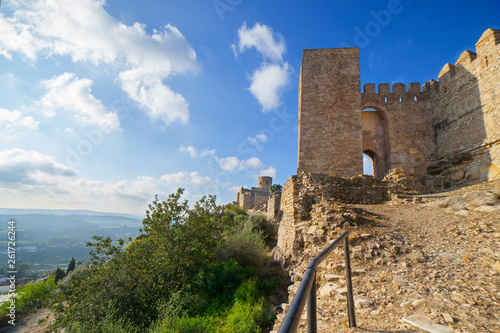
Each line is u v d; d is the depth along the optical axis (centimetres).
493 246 495
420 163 2050
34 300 1800
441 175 1850
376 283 451
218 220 1196
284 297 762
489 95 1513
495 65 1476
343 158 2102
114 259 923
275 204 2344
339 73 2255
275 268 1088
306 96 2250
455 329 283
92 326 701
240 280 913
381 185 1324
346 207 855
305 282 132
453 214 775
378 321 327
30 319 1627
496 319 295
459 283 396
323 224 778
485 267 433
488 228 581
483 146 1541
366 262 540
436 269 460
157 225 1063
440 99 2002
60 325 803
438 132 2009
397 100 2184
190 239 1070
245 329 550
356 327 316
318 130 2173
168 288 889
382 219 819
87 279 867
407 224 749
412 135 2108
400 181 1354
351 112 2172
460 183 1673
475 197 801
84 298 839
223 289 888
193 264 1017
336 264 551
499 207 700
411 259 514
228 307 746
